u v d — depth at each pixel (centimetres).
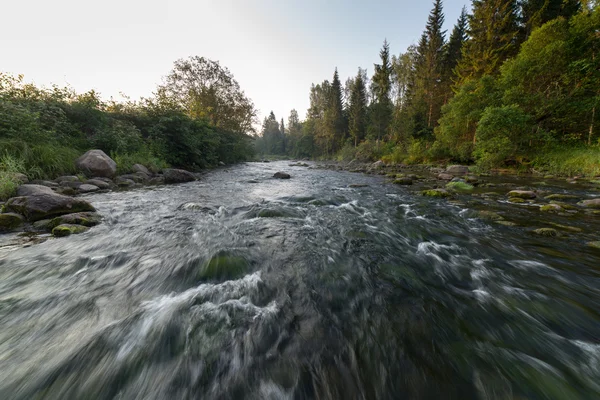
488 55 1948
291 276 294
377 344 191
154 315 218
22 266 304
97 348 181
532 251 367
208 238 409
